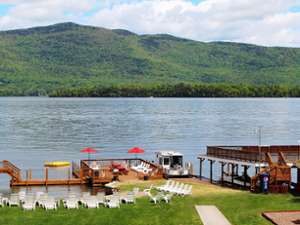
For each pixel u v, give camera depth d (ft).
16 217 112.57
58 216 113.50
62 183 191.11
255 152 156.56
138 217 111.96
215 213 114.93
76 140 391.24
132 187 166.91
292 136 424.05
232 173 169.78
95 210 119.85
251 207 121.29
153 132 456.86
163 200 131.64
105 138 406.62
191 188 149.18
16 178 188.34
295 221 105.91
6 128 491.31
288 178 145.59
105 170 196.85
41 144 364.17
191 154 310.24
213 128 497.46
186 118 633.20
